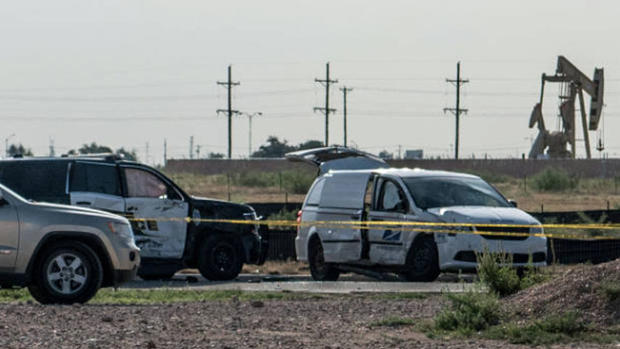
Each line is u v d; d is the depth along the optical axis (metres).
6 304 38.50
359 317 35.84
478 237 52.12
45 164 53.94
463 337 30.59
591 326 31.03
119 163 55.59
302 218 61.34
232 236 58.81
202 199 58.44
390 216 55.03
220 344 28.48
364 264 56.50
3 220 39.91
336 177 59.62
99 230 41.06
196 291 46.41
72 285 40.47
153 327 31.89
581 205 155.88
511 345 29.17
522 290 36.31
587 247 65.94
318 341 29.56
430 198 54.69
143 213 55.91
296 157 73.69
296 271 66.12
